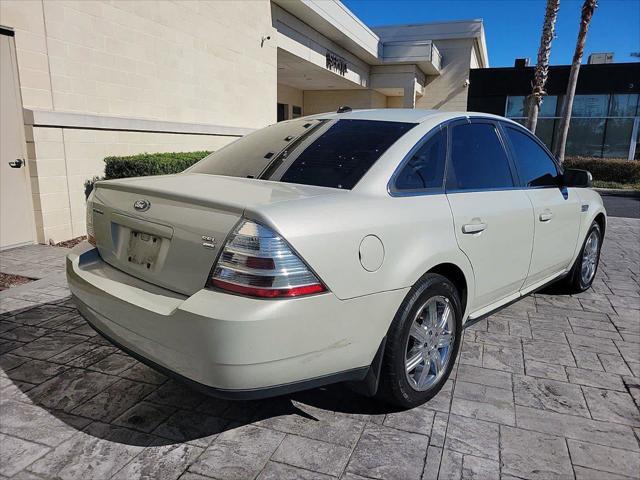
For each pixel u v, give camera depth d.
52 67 6.43
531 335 4.03
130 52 7.79
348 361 2.43
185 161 7.46
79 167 6.85
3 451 2.48
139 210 2.60
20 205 6.18
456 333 3.09
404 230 2.63
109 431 2.65
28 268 5.39
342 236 2.33
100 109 7.27
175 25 8.82
